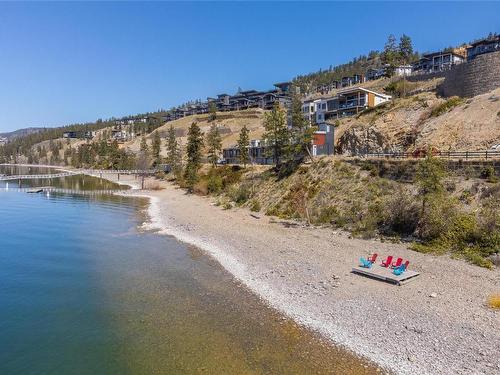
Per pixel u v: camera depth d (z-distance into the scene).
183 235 42.62
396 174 42.41
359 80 161.62
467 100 56.78
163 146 172.12
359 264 28.84
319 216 43.59
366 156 52.59
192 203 67.50
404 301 22.09
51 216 57.91
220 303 23.48
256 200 57.97
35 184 116.31
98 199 78.88
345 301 22.58
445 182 36.53
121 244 39.59
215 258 33.25
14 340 19.52
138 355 17.81
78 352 18.28
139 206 68.12
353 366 16.38
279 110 78.44
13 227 49.09
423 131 56.72
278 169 62.84
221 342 18.70
